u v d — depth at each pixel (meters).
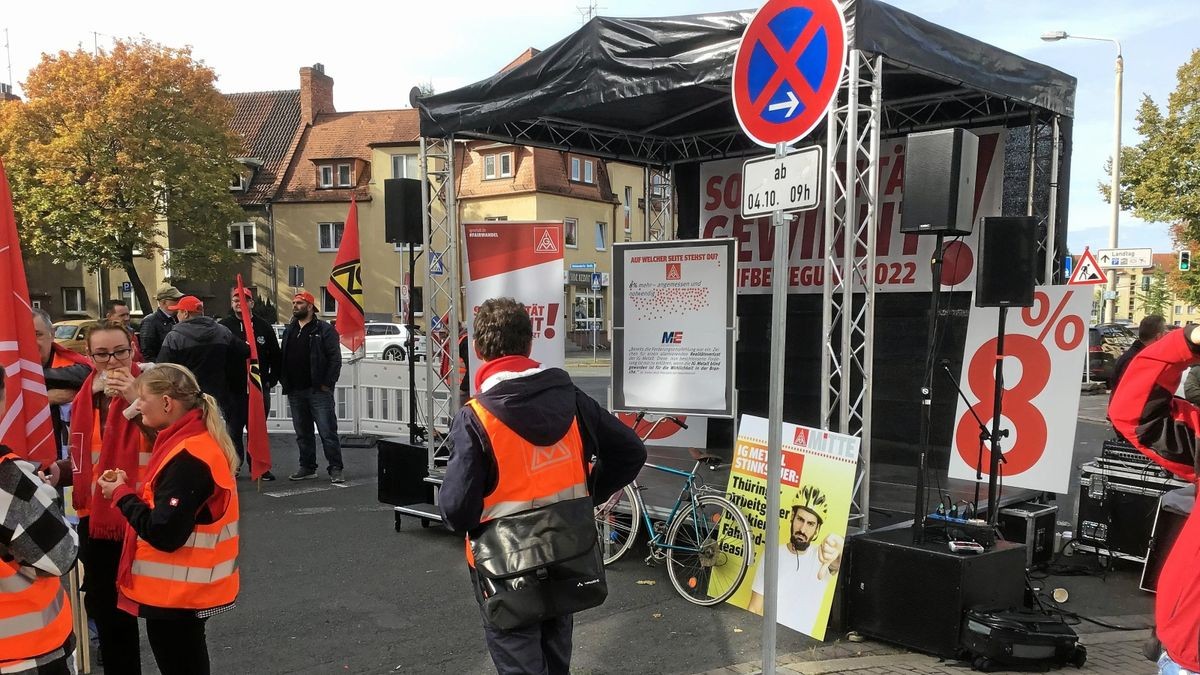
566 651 2.84
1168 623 2.16
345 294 8.97
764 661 3.29
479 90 6.46
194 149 28.67
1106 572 5.64
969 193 4.41
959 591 3.95
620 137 8.98
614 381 6.12
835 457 4.36
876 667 3.93
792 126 3.16
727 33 5.06
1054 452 5.54
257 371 7.23
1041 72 5.92
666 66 5.32
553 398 2.72
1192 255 24.91
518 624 2.55
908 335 7.44
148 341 8.63
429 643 4.34
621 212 36.25
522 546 2.58
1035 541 5.58
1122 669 3.88
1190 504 5.00
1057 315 5.58
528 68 6.11
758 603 4.63
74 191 27.09
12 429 3.01
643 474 7.02
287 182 34.75
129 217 27.44
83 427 3.36
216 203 29.67
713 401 5.77
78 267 34.94
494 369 2.73
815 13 3.05
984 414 5.91
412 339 7.47
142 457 3.20
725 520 4.93
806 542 4.44
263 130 36.47
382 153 33.38
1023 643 3.78
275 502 7.59
